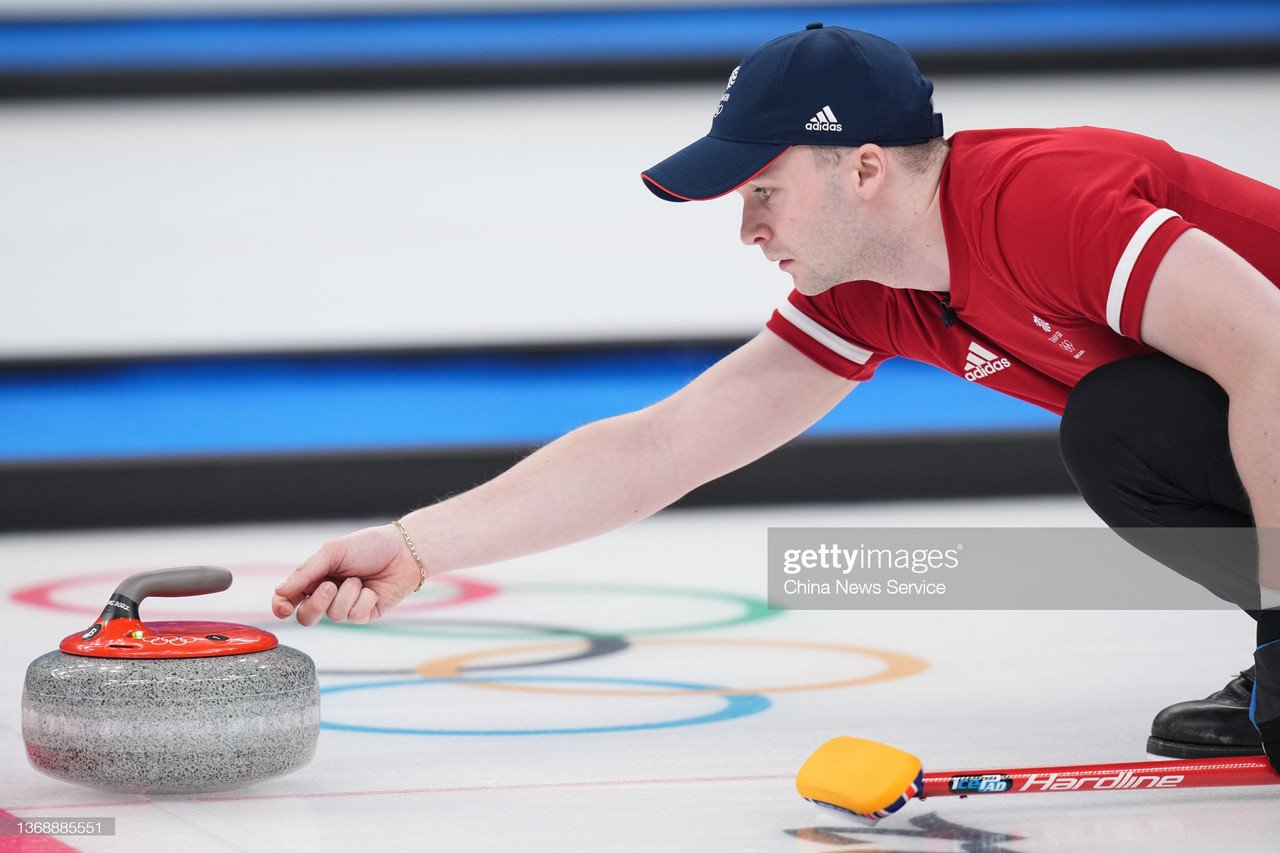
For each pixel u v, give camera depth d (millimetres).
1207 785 5523
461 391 20500
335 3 21656
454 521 6387
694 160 5797
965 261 5852
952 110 22781
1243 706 6309
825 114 5711
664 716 7461
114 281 20453
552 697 7973
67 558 15148
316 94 21500
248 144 21188
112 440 19453
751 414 6879
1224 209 5801
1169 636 10008
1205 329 5219
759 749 6699
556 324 21406
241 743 5441
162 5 21266
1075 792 5855
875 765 5230
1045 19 22875
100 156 20828
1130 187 5492
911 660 9148
